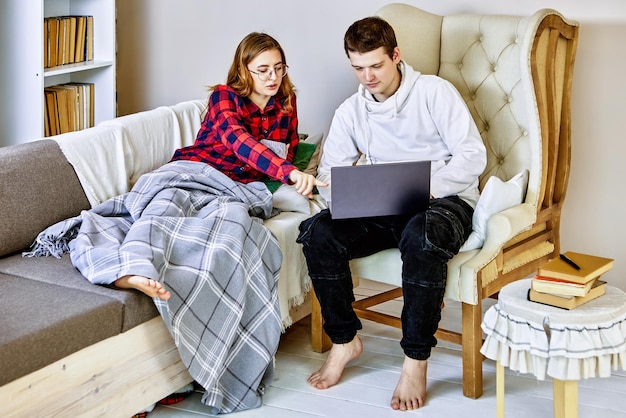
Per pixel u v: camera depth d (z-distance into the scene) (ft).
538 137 7.90
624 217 9.46
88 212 7.56
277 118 8.77
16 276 6.94
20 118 10.09
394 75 8.23
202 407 7.44
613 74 9.20
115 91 11.19
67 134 8.05
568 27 8.30
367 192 7.32
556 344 6.03
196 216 7.72
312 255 7.60
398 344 8.68
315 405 7.45
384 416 7.24
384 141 8.52
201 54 11.30
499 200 7.59
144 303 6.71
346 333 7.72
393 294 8.57
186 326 6.92
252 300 7.48
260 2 10.76
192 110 9.64
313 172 9.44
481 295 7.38
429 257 7.15
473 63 8.73
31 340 5.78
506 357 6.35
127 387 6.67
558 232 8.70
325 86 10.67
